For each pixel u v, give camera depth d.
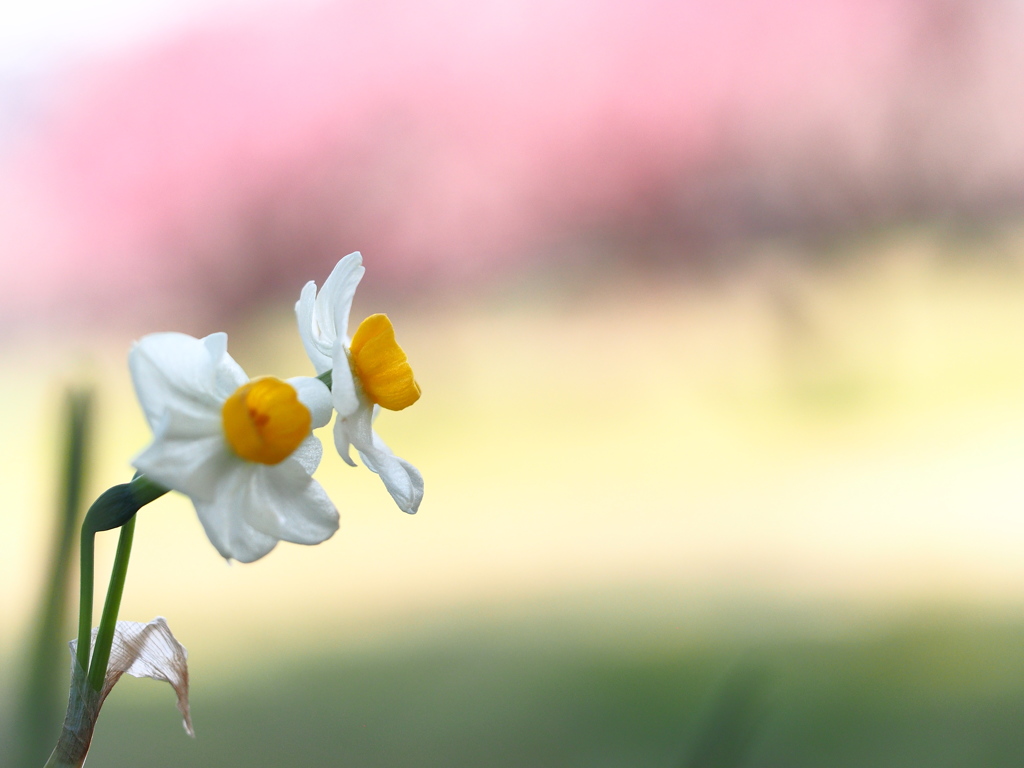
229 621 1.26
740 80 1.68
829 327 1.73
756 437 1.71
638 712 0.88
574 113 1.78
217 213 1.94
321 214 1.95
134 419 1.78
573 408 1.96
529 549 1.40
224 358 0.41
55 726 0.45
